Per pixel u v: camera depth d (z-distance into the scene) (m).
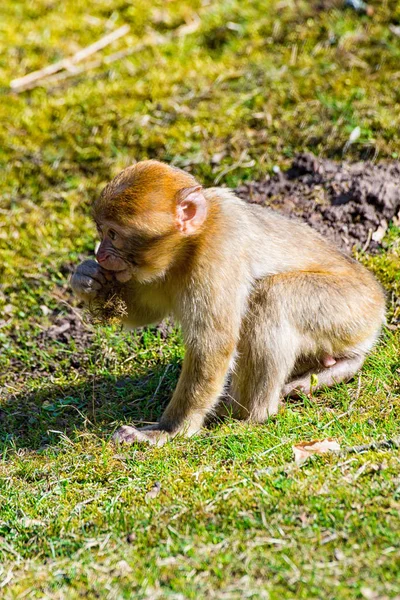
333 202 14.31
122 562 8.13
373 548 7.69
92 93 18.06
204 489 9.09
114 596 7.67
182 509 8.73
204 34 19.36
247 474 9.23
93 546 8.52
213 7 20.12
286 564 7.64
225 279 10.67
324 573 7.47
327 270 11.57
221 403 11.35
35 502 9.50
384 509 8.19
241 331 11.02
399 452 9.11
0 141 17.27
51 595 7.91
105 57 19.31
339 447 9.54
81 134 17.12
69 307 13.76
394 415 10.24
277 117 16.45
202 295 10.66
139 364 12.52
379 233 13.73
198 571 7.79
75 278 11.04
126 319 11.44
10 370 12.99
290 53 18.03
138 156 16.45
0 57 19.75
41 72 19.17
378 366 11.23
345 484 8.67
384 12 18.28
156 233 10.46
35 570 8.31
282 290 10.92
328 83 16.88
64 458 10.38
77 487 9.77
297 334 11.01
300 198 14.52
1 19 20.98
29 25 20.75
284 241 11.45
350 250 13.49
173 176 10.76
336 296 11.05
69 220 15.52
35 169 16.62
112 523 8.80
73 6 21.17
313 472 9.02
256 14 19.44
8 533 9.09
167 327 13.05
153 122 17.00
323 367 11.36
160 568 7.88
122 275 10.76
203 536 8.23
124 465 10.05
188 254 10.69
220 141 16.23
